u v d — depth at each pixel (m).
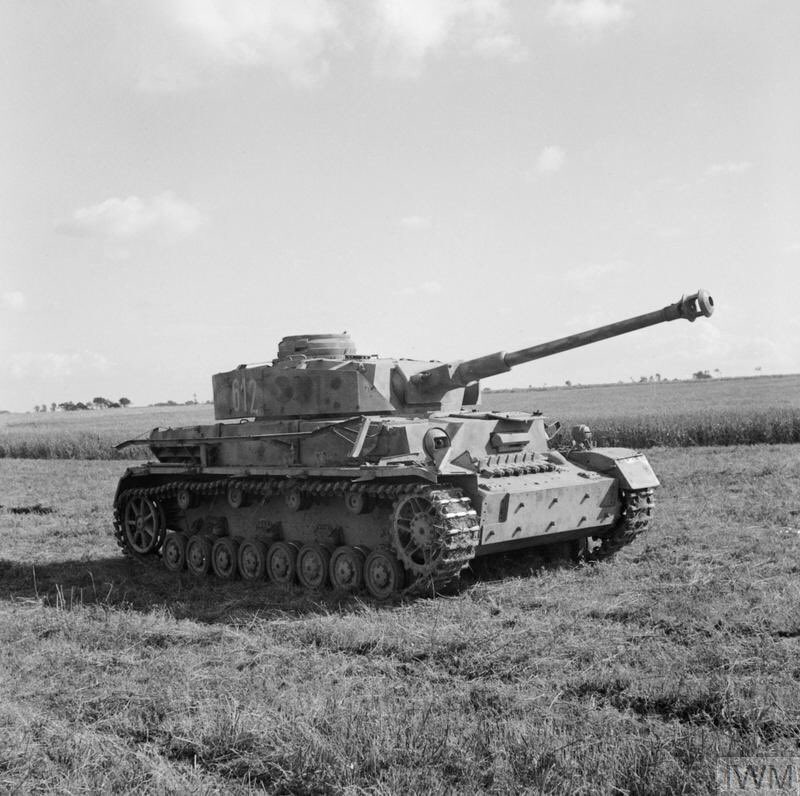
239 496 15.21
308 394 14.70
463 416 14.27
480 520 12.49
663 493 21.80
